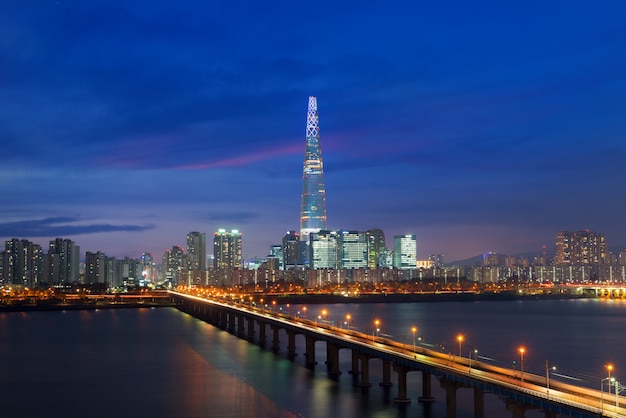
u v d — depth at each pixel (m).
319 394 141.62
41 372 181.62
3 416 132.25
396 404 130.88
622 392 138.75
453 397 113.00
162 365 188.88
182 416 128.12
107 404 139.75
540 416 123.00
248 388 150.12
